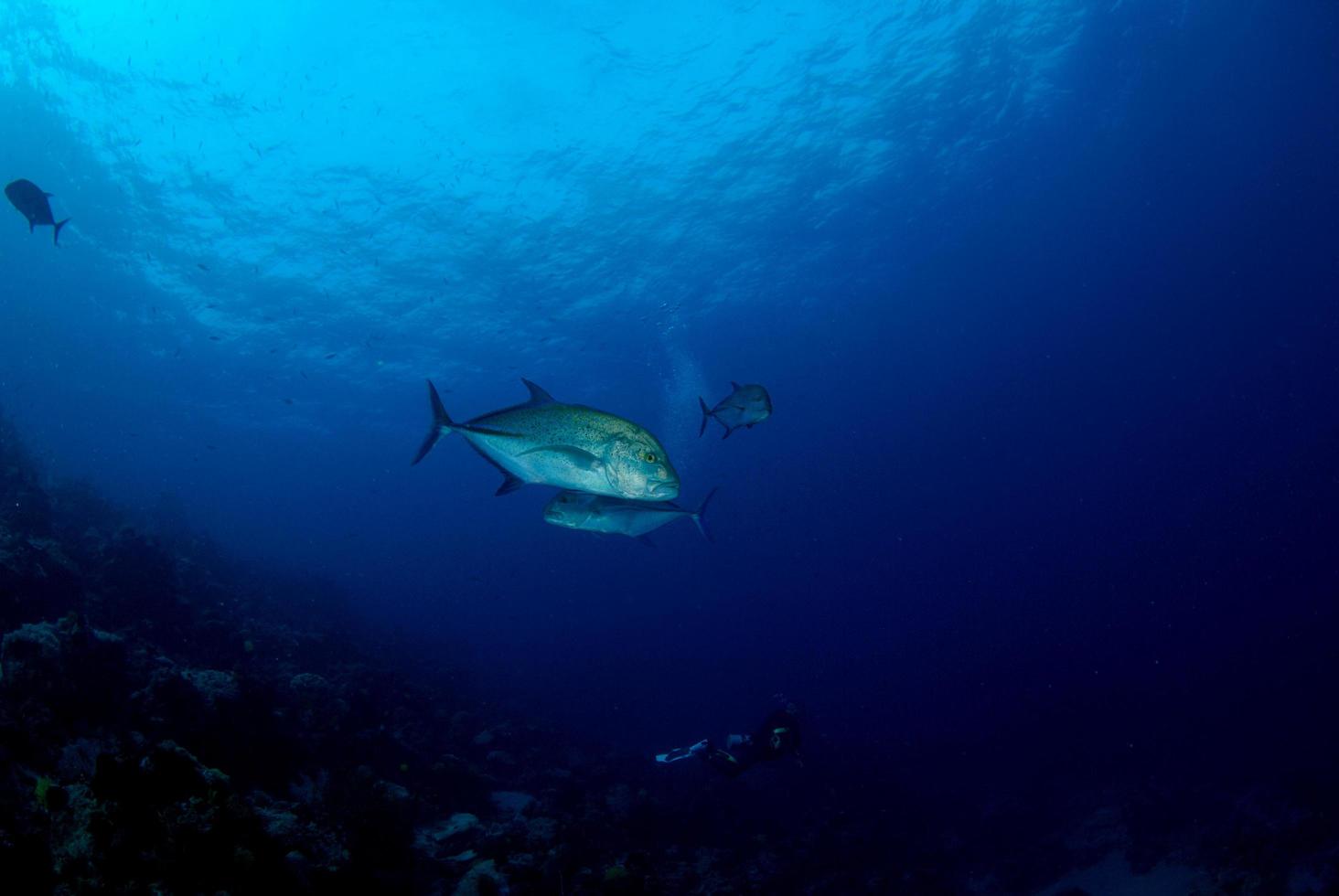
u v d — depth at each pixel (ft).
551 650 153.48
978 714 102.42
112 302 91.61
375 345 100.83
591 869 25.23
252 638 36.50
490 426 8.20
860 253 99.96
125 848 11.96
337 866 16.89
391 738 29.22
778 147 74.54
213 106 60.39
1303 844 36.04
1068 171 94.53
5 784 13.28
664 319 103.65
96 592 27.22
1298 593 159.63
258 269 81.71
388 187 70.38
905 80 68.90
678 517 15.92
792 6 59.41
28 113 60.90
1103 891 39.83
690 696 118.01
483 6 56.70
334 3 54.85
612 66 62.75
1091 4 65.51
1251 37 76.43
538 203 76.18
